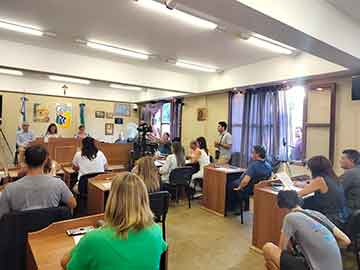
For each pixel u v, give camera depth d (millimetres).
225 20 2316
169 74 6195
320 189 2691
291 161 4961
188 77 6496
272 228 2889
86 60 5074
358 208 2838
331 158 4418
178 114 7988
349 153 3127
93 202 3229
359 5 2812
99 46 4375
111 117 9375
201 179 5012
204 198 4613
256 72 5195
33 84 7602
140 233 1120
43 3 2943
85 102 8914
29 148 2000
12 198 1912
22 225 1712
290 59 4621
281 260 1864
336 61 3373
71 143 4980
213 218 4137
